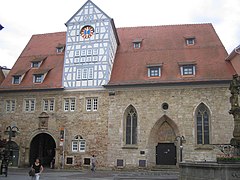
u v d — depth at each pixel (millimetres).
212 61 31891
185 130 29531
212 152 28578
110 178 21734
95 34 33812
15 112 34188
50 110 33250
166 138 30594
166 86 30672
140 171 29031
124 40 37781
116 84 31469
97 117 31594
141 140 30219
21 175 23578
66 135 32062
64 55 36125
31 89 33719
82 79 32844
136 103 31031
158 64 31984
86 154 31078
